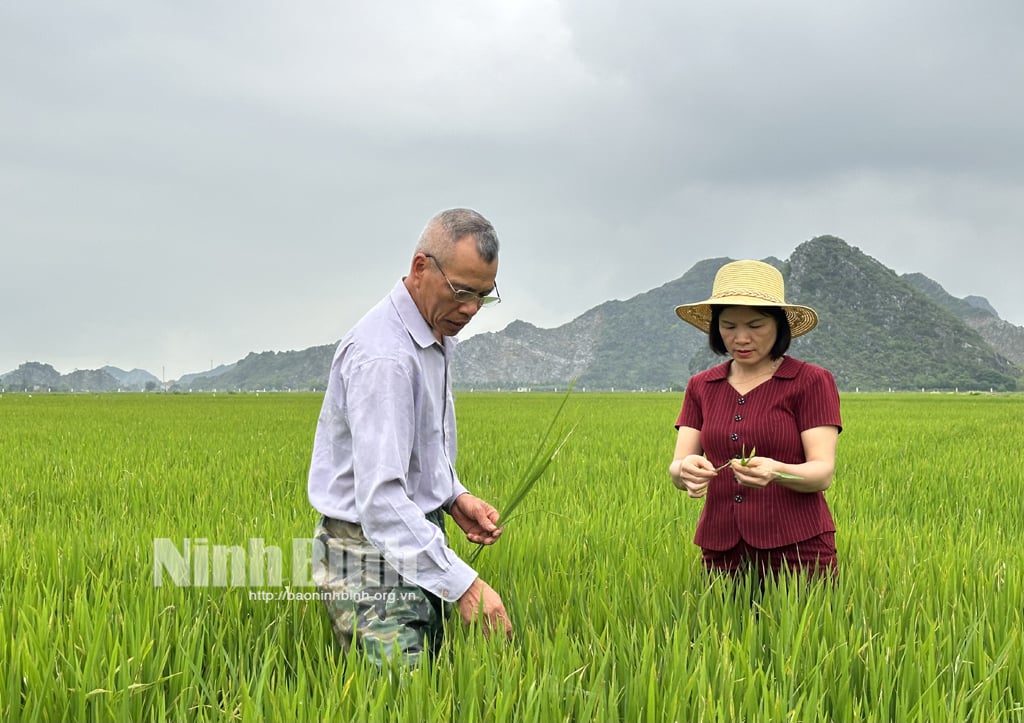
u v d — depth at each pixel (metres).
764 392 4.03
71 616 3.67
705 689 2.94
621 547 5.57
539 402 49.81
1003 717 2.97
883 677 3.15
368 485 2.98
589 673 3.21
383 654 2.96
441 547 3.04
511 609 4.14
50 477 10.03
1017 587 4.23
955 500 8.39
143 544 5.40
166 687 3.26
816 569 4.03
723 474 4.11
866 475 10.16
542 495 8.24
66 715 2.85
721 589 4.00
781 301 3.89
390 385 3.02
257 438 16.28
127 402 52.16
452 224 3.00
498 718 2.74
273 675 3.28
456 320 3.14
